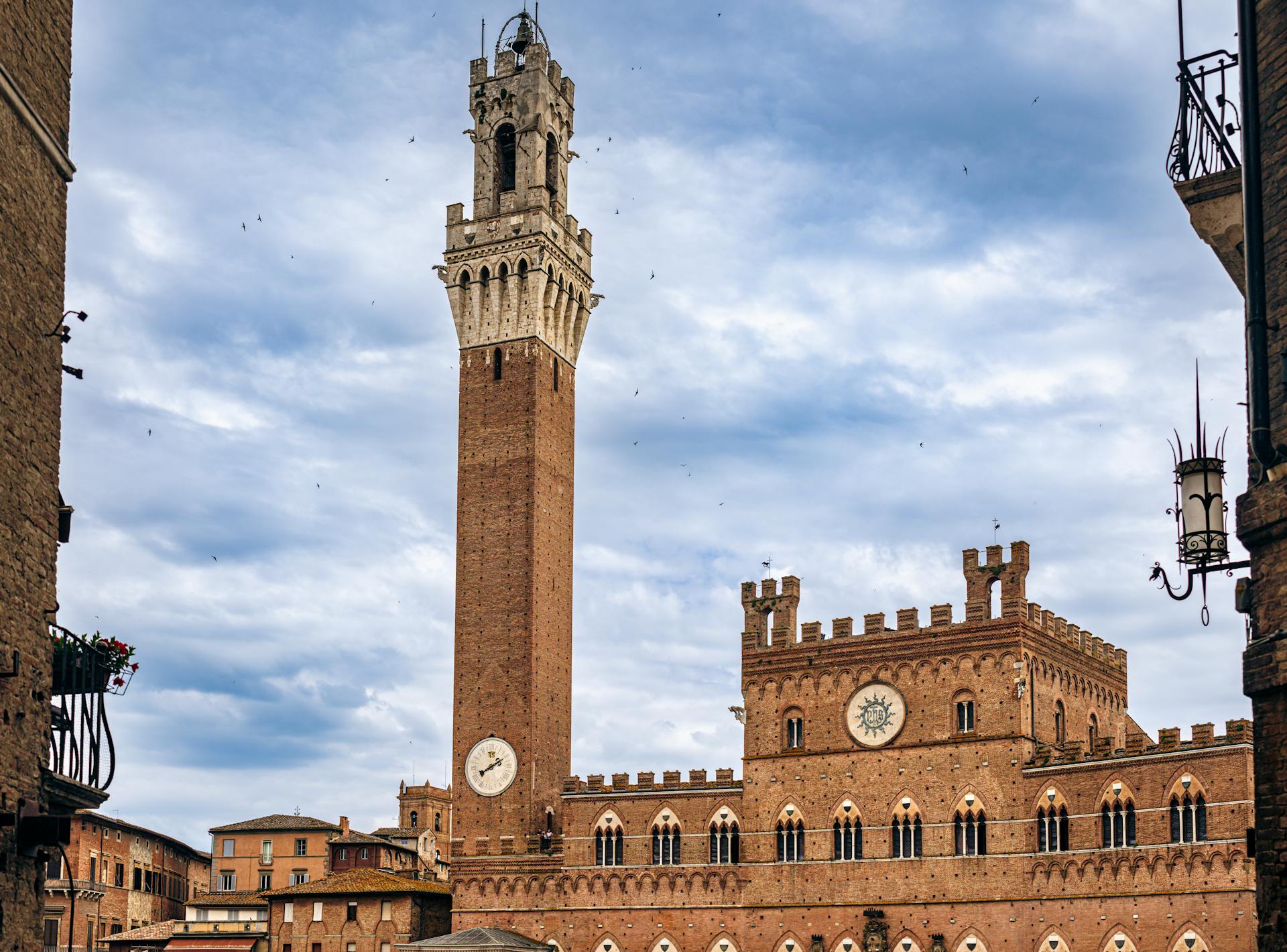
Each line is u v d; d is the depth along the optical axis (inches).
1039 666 4598.9
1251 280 1342.3
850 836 4670.3
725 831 4909.0
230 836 7165.4
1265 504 1312.7
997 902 4365.2
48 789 1605.6
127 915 6382.9
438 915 5708.7
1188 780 4062.5
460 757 5359.3
